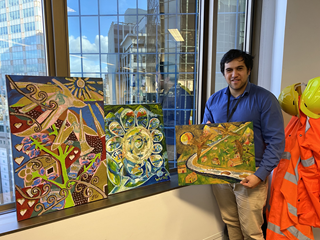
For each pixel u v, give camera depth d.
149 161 1.28
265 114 1.13
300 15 1.53
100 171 1.08
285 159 1.24
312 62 1.60
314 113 1.17
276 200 1.24
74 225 0.97
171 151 1.65
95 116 1.06
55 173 0.96
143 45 1.46
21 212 0.89
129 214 1.12
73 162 1.00
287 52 1.55
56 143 0.96
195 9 1.57
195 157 1.14
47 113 0.93
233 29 1.77
